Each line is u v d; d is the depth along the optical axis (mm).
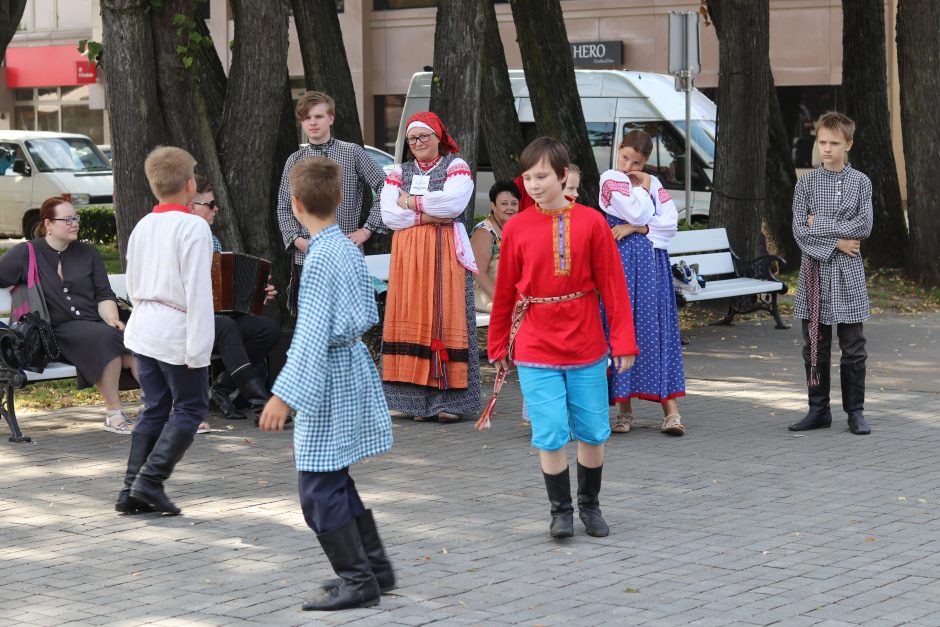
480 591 5688
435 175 9656
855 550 6312
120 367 9398
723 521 6883
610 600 5547
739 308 15398
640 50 33688
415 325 9711
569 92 17219
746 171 15820
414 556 6254
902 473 7984
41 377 9125
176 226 7070
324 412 5359
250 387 9672
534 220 6555
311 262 5273
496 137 17203
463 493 7559
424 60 36969
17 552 6398
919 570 5973
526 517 7008
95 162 27953
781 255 19141
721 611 5383
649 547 6398
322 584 5633
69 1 43719
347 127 14336
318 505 5414
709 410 10195
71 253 9430
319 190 5328
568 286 6441
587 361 6480
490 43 16969
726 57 15906
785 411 10125
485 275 10836
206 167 11133
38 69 44375
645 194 8992
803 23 31469
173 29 10984
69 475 8078
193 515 7102
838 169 9180
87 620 5348
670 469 8133
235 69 11344
